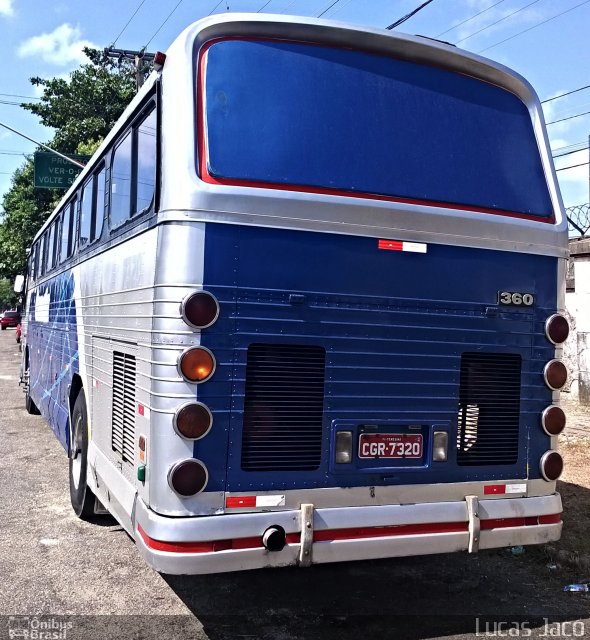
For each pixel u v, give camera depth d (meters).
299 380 3.63
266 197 3.56
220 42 3.79
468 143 4.23
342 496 3.68
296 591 4.59
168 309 3.45
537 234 4.24
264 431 3.56
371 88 4.02
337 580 4.79
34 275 11.27
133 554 5.12
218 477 3.46
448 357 3.96
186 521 3.36
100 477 4.79
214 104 3.67
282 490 3.58
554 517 4.18
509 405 4.12
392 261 3.82
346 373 3.71
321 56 3.95
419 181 4.00
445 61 4.23
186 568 3.33
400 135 4.02
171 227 3.48
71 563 4.94
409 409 3.85
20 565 4.88
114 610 4.21
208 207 3.46
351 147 3.87
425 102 4.15
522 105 4.49
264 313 3.54
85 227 6.15
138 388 3.88
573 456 7.76
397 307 3.83
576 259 10.91
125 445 4.19
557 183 4.45
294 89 3.84
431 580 4.82
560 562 5.07
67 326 6.95
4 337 40.56
